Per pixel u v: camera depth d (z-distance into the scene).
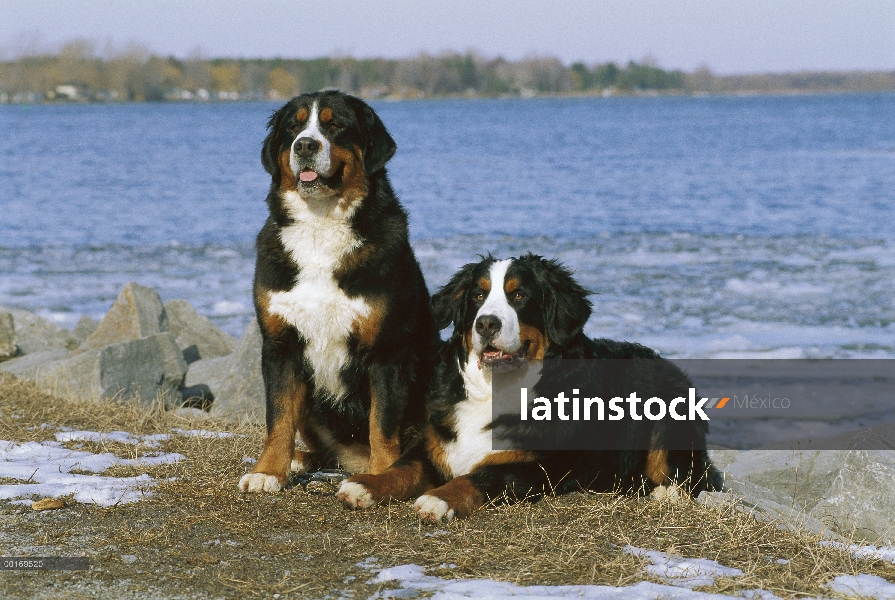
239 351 10.04
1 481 6.20
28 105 178.38
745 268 18.91
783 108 153.50
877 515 6.54
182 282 18.05
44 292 17.16
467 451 6.14
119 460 6.97
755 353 13.12
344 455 7.08
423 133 80.31
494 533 5.21
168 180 37.50
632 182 37.16
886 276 18.03
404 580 4.46
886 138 67.50
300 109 6.38
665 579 4.52
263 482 6.08
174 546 4.97
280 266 6.35
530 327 6.05
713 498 5.89
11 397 9.03
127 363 9.74
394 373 6.48
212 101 194.88
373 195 6.48
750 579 4.50
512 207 29.16
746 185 35.53
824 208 28.42
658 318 14.95
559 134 77.94
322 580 4.46
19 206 29.23
